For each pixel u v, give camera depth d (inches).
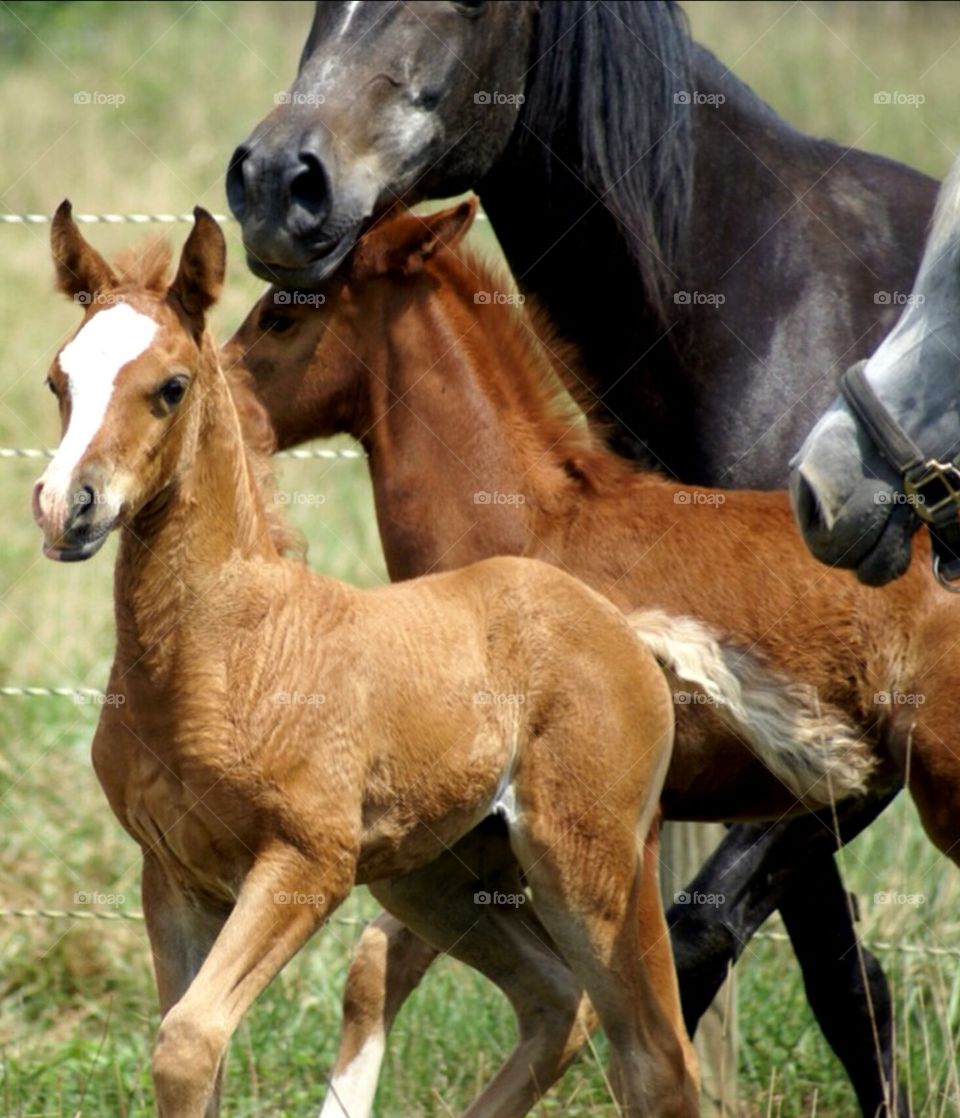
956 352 293.6
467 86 352.2
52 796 473.1
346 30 349.7
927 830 324.2
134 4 1143.6
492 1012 379.2
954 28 1067.3
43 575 560.7
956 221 295.9
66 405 263.4
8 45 1066.1
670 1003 310.8
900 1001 389.7
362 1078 313.1
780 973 411.5
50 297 733.3
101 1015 395.9
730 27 1068.5
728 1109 358.0
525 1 357.1
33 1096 348.2
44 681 515.5
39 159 857.5
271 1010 383.6
